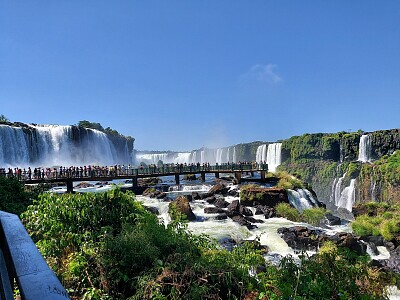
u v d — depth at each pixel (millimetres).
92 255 7031
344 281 6500
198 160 138000
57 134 78625
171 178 63031
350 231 26344
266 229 23250
